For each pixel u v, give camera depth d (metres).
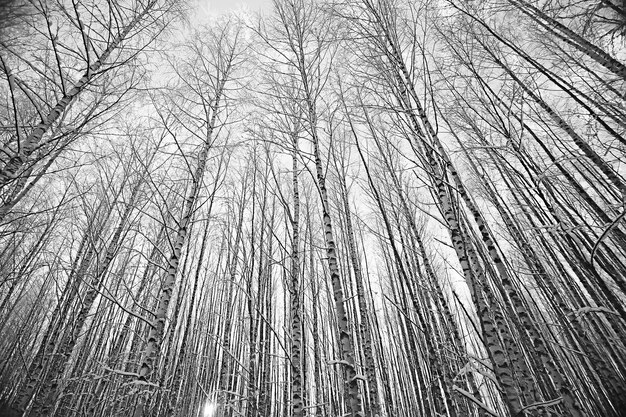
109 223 10.47
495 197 8.28
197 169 7.70
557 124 6.82
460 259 4.33
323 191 6.06
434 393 6.44
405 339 9.67
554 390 6.81
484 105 7.23
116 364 10.36
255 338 9.09
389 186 8.91
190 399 13.75
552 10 5.90
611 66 5.31
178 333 13.98
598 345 8.05
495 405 10.09
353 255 8.35
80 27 5.29
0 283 9.38
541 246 8.75
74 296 8.62
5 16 4.28
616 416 6.30
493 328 3.97
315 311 10.09
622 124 5.71
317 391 9.16
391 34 6.05
